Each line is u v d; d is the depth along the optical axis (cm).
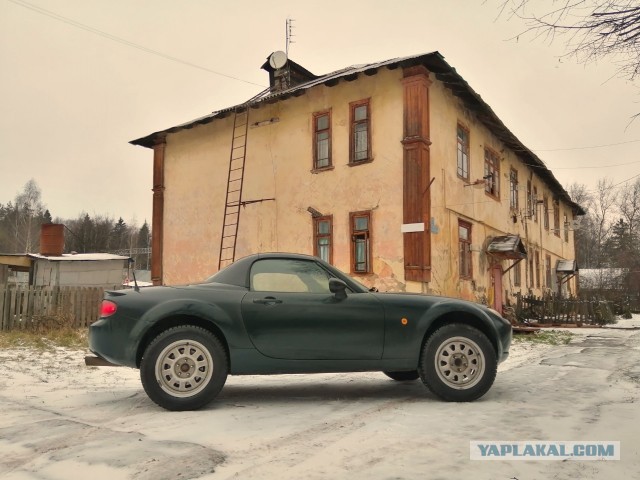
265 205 1655
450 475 329
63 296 1305
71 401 555
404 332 550
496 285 1855
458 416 480
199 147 1880
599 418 473
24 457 367
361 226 1438
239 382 695
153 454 371
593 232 6519
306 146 1579
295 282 561
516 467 344
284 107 1645
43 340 1091
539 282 2552
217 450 380
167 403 502
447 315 579
